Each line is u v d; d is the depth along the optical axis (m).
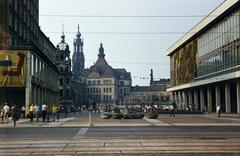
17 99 57.03
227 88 75.38
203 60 88.69
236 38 67.69
